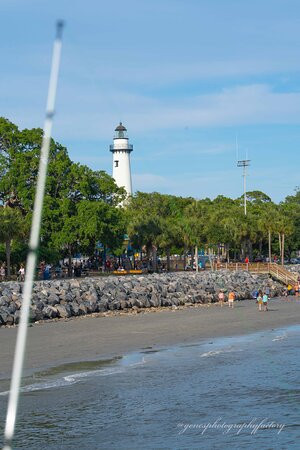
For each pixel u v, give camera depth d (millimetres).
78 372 30062
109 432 19562
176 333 45594
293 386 25859
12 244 83688
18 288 58594
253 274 102188
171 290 75250
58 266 96688
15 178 90938
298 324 52281
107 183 100562
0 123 94562
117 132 157250
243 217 132250
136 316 57812
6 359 34000
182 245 113688
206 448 17719
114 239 94750
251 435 18938
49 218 89438
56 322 52312
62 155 95125
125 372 29938
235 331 47281
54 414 21859
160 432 19562
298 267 124312
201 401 23562
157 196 133125
